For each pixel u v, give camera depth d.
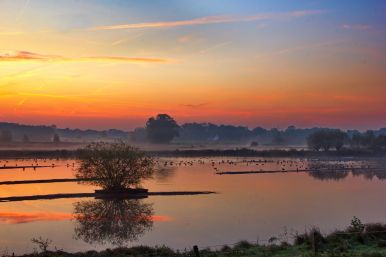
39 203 68.94
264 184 96.50
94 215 57.62
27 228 49.12
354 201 69.44
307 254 27.28
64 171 137.00
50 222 53.00
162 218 54.75
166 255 30.25
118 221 53.16
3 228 49.00
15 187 90.38
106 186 80.06
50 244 41.06
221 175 122.06
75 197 75.62
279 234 43.75
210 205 65.31
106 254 31.12
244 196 75.69
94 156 79.62
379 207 62.84
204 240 42.03
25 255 32.59
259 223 50.62
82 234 45.94
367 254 26.12
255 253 29.61
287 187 90.25
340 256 26.06
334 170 143.38
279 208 62.12
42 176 117.25
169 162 184.38
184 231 46.72
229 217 54.88
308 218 53.66
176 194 78.50
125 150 80.94
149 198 74.19
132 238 43.72
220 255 29.25
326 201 69.31
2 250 37.72
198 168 150.75
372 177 117.75
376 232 32.25
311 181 104.69
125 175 79.88
